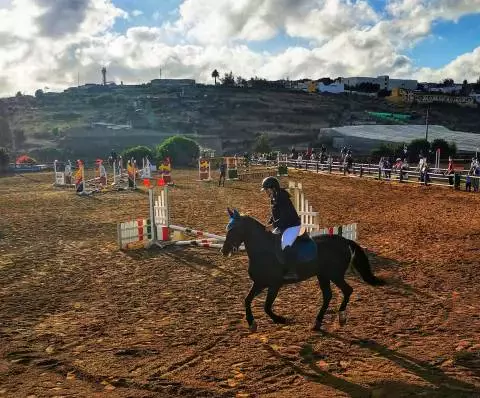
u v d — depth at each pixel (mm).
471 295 9477
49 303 9273
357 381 6004
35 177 42000
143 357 6777
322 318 7734
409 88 180500
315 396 5625
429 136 73438
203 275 11188
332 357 6730
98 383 6020
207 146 81062
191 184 33562
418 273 11062
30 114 113375
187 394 5711
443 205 22016
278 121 110875
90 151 73875
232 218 7766
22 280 10891
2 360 6723
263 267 7477
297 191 13828
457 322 8031
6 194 28984
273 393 5707
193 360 6664
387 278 10688
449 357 6680
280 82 177625
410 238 14898
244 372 6285
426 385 5871
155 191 29625
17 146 79312
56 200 25781
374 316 8359
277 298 9406
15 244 14797
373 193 27016
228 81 165375
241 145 88125
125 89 149625
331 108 127438
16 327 8016
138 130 89062
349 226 13859
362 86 168625
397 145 60219
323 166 42469
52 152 67688
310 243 7582
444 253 12930
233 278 10906
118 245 14008
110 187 30844
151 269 11758
